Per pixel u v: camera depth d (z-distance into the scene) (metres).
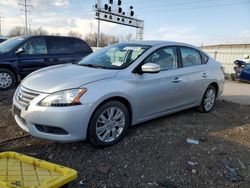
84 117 3.88
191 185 3.44
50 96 3.85
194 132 5.00
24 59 8.65
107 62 4.94
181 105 5.59
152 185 3.41
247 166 3.91
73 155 4.05
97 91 4.01
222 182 3.52
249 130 5.30
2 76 8.37
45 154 4.11
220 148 4.39
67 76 4.24
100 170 3.67
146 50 4.96
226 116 6.21
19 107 4.12
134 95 4.52
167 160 3.96
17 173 2.43
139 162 3.89
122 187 3.36
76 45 9.85
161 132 4.91
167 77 5.10
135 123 4.73
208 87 6.24
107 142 4.25
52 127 3.87
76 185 3.35
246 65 16.23
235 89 12.13
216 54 23.77
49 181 2.27
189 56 5.84
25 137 4.65
